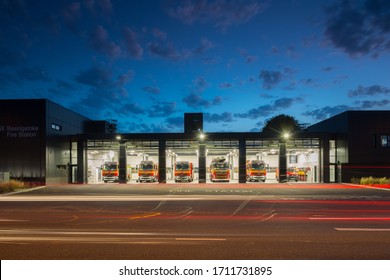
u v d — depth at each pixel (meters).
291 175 45.06
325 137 40.97
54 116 38.62
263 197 23.56
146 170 42.38
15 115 36.59
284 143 40.97
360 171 38.94
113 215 15.26
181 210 16.91
